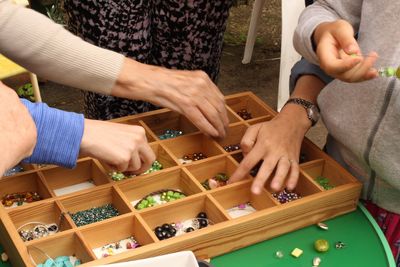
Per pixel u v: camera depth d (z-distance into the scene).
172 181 0.80
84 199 0.75
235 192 0.78
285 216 0.73
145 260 0.62
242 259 0.71
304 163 0.82
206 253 0.70
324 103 0.83
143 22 0.96
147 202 0.77
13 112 0.58
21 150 0.57
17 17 0.74
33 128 0.59
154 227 0.74
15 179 0.76
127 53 0.97
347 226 0.77
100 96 1.00
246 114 0.96
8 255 0.71
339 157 0.86
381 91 0.72
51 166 0.78
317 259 0.71
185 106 0.83
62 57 0.76
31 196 0.77
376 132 0.74
